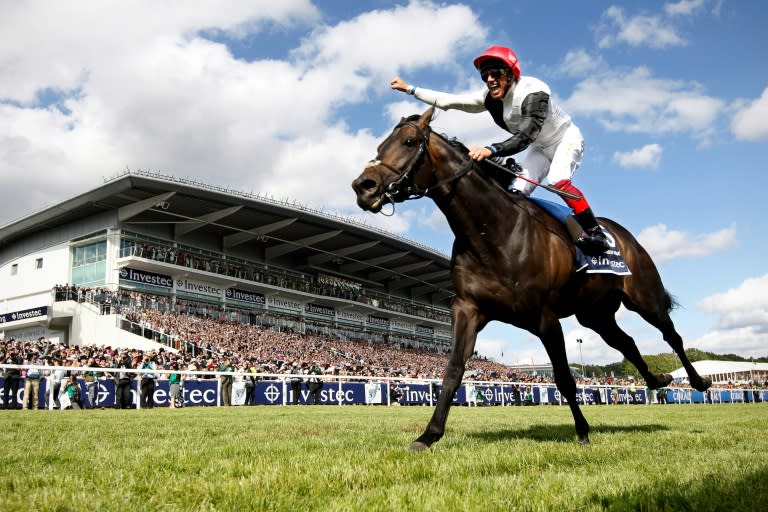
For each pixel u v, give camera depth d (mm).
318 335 46000
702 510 2502
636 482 3059
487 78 5137
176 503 2684
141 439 5730
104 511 2486
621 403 32562
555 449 4449
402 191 4605
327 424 8203
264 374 19406
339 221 45688
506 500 2684
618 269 5562
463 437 5570
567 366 5113
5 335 41188
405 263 57219
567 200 5379
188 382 18156
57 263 41688
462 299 4863
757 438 5633
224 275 42938
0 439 5785
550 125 5449
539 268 4855
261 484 3012
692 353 84250
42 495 2732
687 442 5156
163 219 41281
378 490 2914
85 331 34875
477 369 52031
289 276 49594
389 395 22594
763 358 83688
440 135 4781
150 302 36688
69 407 15680
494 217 4734
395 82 5773
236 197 39781
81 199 37906
